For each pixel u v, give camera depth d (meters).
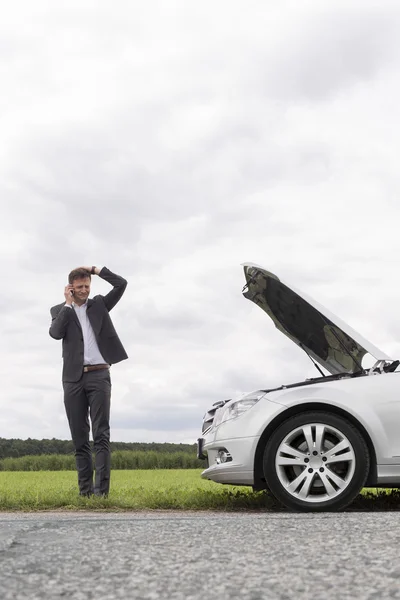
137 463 34.59
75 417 6.67
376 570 2.45
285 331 6.57
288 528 3.62
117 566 2.60
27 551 2.95
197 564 2.62
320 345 6.44
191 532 3.52
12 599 2.09
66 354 6.71
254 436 5.75
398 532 3.31
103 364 6.69
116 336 6.81
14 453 45.72
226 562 2.66
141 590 2.21
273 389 6.02
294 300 6.24
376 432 5.60
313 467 5.64
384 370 6.09
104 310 6.79
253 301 6.57
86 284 6.74
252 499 6.43
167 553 2.88
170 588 2.24
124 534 3.47
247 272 6.35
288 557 2.74
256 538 3.28
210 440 6.08
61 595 2.15
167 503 6.34
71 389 6.66
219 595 2.14
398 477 5.57
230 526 3.75
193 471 21.84
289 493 5.64
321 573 2.43
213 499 6.45
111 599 2.10
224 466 5.86
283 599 2.08
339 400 5.69
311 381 6.09
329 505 5.57
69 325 6.70
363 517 4.05
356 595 2.11
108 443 6.64
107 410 6.66
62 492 6.96
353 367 6.33
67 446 47.03
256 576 2.40
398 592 2.14
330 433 5.72
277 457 5.68
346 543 3.04
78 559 2.75
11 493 6.93
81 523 4.00
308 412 5.73
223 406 6.23
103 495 6.47
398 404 5.65
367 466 5.61
